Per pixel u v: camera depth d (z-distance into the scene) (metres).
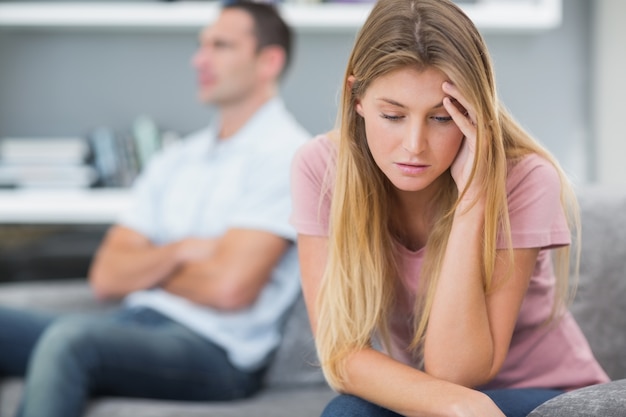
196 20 4.74
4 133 5.06
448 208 2.12
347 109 2.04
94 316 3.88
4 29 5.07
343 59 4.97
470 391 1.89
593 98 4.91
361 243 2.10
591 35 4.92
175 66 5.05
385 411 1.99
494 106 1.93
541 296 2.24
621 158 4.54
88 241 4.70
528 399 2.06
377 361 2.03
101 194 4.72
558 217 2.10
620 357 2.63
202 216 3.78
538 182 2.06
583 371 2.26
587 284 2.67
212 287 3.52
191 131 5.04
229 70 3.86
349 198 2.10
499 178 1.97
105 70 5.06
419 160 1.92
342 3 4.72
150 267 3.72
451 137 1.93
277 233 3.53
